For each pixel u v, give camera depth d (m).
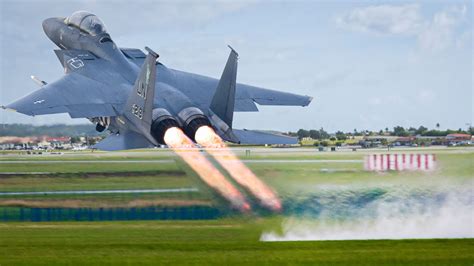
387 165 85.69
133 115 89.44
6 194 86.94
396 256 60.09
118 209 78.44
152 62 84.19
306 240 65.00
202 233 67.44
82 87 96.69
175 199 81.25
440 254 60.59
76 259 58.56
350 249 61.94
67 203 82.06
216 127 89.56
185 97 94.88
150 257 59.28
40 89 95.44
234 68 87.50
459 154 85.81
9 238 65.69
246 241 64.69
